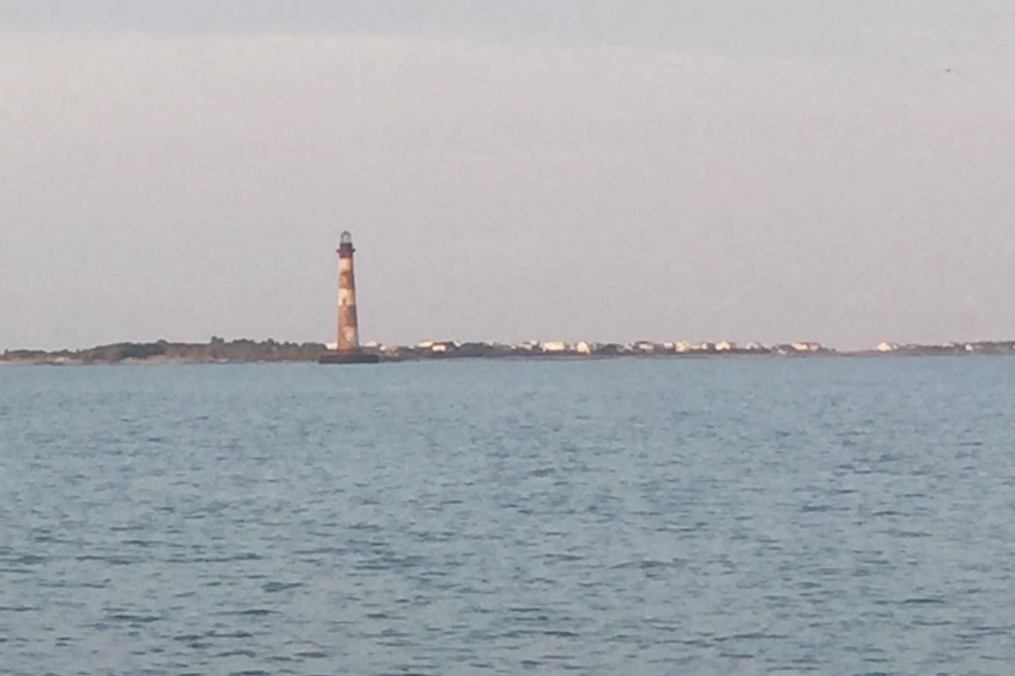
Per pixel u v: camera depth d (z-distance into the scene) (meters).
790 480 110.75
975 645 54.50
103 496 104.75
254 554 76.06
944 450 137.75
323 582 67.69
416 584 66.88
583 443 151.50
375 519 89.38
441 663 52.75
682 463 126.25
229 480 115.62
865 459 128.62
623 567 70.88
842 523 85.56
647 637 56.16
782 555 73.88
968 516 88.25
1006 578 66.75
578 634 56.78
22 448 154.62
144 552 77.19
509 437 161.62
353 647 55.00
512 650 54.44
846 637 55.84
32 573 71.00
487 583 66.94
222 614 60.75
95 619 59.97
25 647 55.31
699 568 70.38
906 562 71.25
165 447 153.50
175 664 52.84
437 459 133.12
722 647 54.53
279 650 54.66
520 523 86.88
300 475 119.00
